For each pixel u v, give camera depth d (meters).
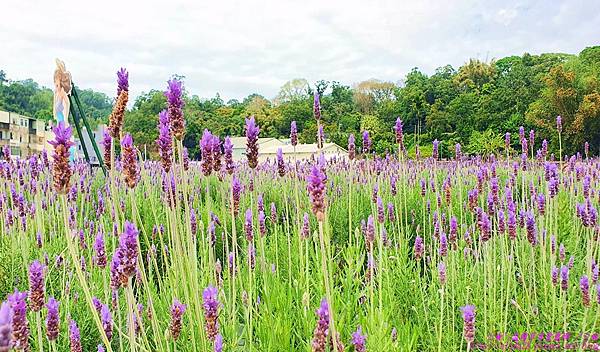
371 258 3.46
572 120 42.50
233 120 76.12
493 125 51.97
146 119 50.19
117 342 4.23
